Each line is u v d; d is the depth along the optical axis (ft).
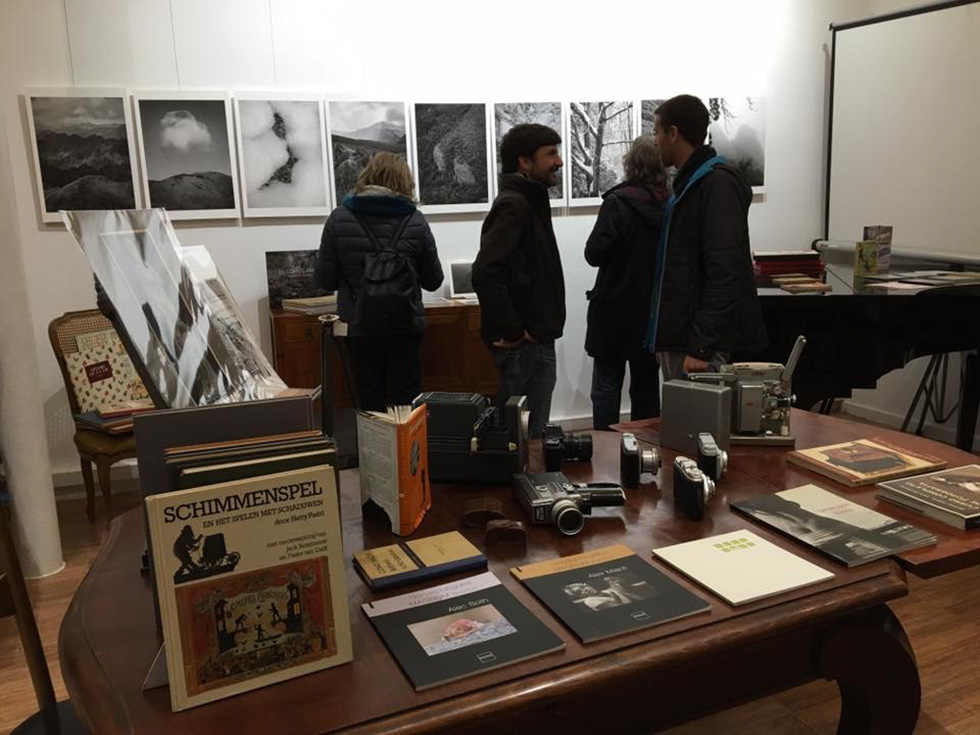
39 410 10.29
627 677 3.43
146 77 13.01
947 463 5.81
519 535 4.71
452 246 15.19
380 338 11.73
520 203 9.51
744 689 3.98
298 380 13.29
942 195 14.60
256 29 13.44
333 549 3.40
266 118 13.60
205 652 3.21
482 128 14.88
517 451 5.57
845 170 16.78
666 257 9.14
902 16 15.01
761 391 6.36
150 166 13.16
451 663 3.42
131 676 3.43
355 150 14.19
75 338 12.20
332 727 3.07
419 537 4.80
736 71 16.49
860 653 4.14
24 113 12.51
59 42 12.54
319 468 3.34
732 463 6.07
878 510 5.10
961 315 11.48
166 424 3.74
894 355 11.30
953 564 4.37
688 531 4.84
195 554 3.16
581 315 16.20
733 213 8.67
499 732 3.41
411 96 14.40
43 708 5.27
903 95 15.20
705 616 3.81
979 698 7.30
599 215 11.96
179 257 5.09
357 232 11.56
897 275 13.01
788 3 16.63
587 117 15.51
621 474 5.72
